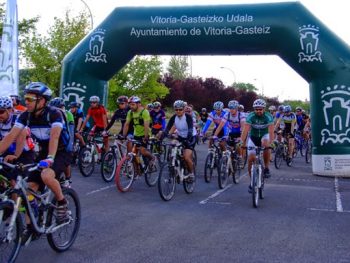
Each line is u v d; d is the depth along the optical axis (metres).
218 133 10.20
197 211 7.03
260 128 7.88
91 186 9.06
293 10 11.66
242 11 11.93
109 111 27.80
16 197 4.08
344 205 7.75
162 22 12.34
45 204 4.46
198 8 12.29
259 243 5.29
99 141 10.64
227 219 6.51
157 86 27.86
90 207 7.12
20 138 4.84
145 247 5.04
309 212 7.12
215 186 9.64
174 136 8.20
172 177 7.99
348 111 11.23
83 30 23.69
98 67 12.98
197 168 12.80
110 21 12.79
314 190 9.32
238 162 10.12
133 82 26.89
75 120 10.74
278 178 11.09
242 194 8.70
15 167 4.12
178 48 12.55
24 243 4.25
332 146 11.36
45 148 4.67
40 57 22.61
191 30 12.14
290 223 6.34
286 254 4.89
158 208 7.19
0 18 19.80
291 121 13.97
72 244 4.97
